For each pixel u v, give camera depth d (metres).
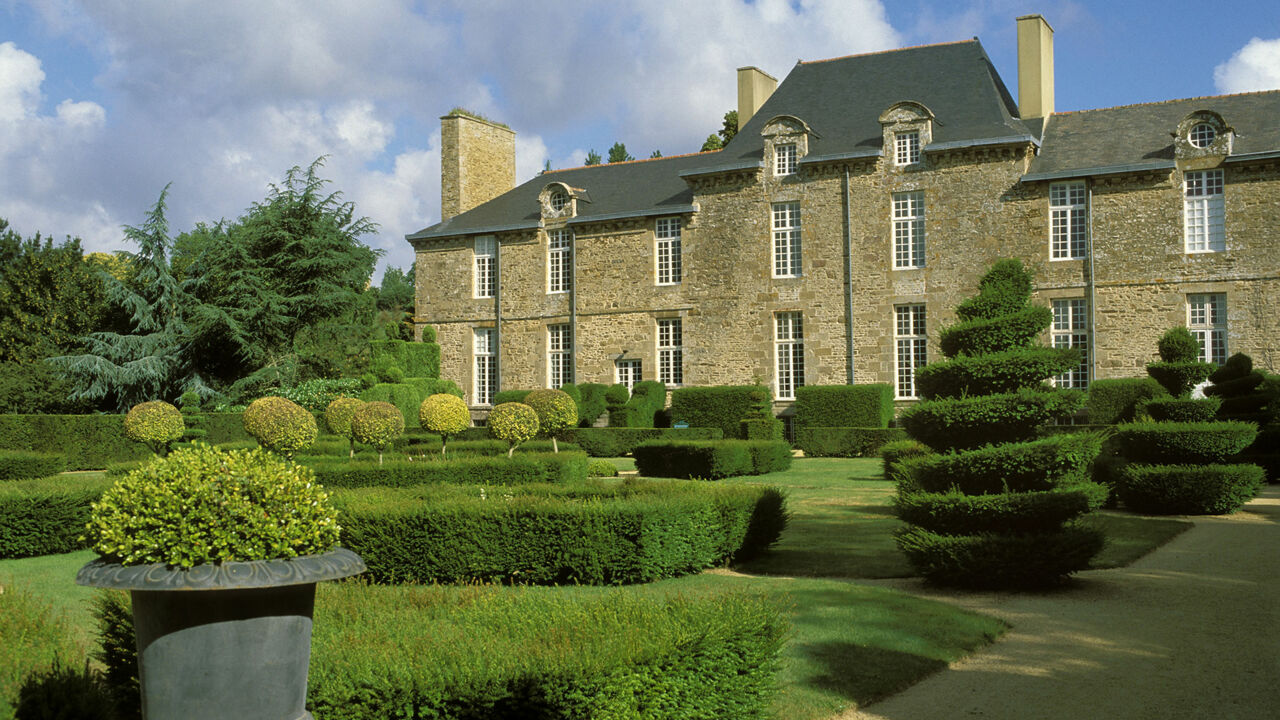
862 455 32.44
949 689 7.53
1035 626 9.40
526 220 42.62
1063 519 11.25
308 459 21.38
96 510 4.84
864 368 35.66
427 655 5.80
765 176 37.53
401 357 40.53
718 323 38.22
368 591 8.09
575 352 40.91
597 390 38.56
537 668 5.42
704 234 38.59
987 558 10.94
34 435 33.22
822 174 36.53
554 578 11.44
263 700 4.66
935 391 12.02
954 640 8.69
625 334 40.03
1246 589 10.95
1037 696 7.33
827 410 34.28
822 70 40.06
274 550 4.77
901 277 35.12
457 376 43.62
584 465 20.62
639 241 39.84
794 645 8.40
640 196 41.09
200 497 4.73
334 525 5.12
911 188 35.00
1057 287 32.97
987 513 11.13
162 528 4.66
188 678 4.55
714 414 35.75
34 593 11.17
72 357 42.81
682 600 6.99
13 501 14.29
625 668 5.51
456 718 5.34
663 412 37.88
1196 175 31.50
